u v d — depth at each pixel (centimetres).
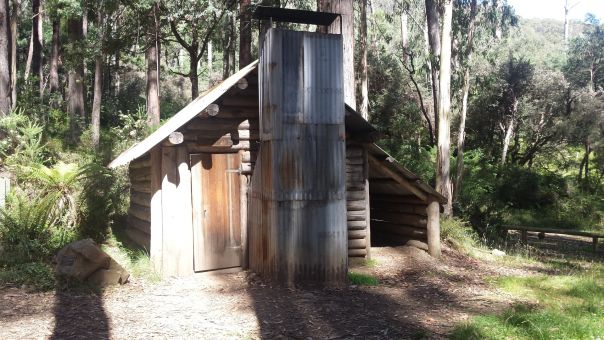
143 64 3359
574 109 3073
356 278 798
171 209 793
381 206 1159
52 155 1438
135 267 788
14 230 821
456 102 3028
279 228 746
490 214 1578
